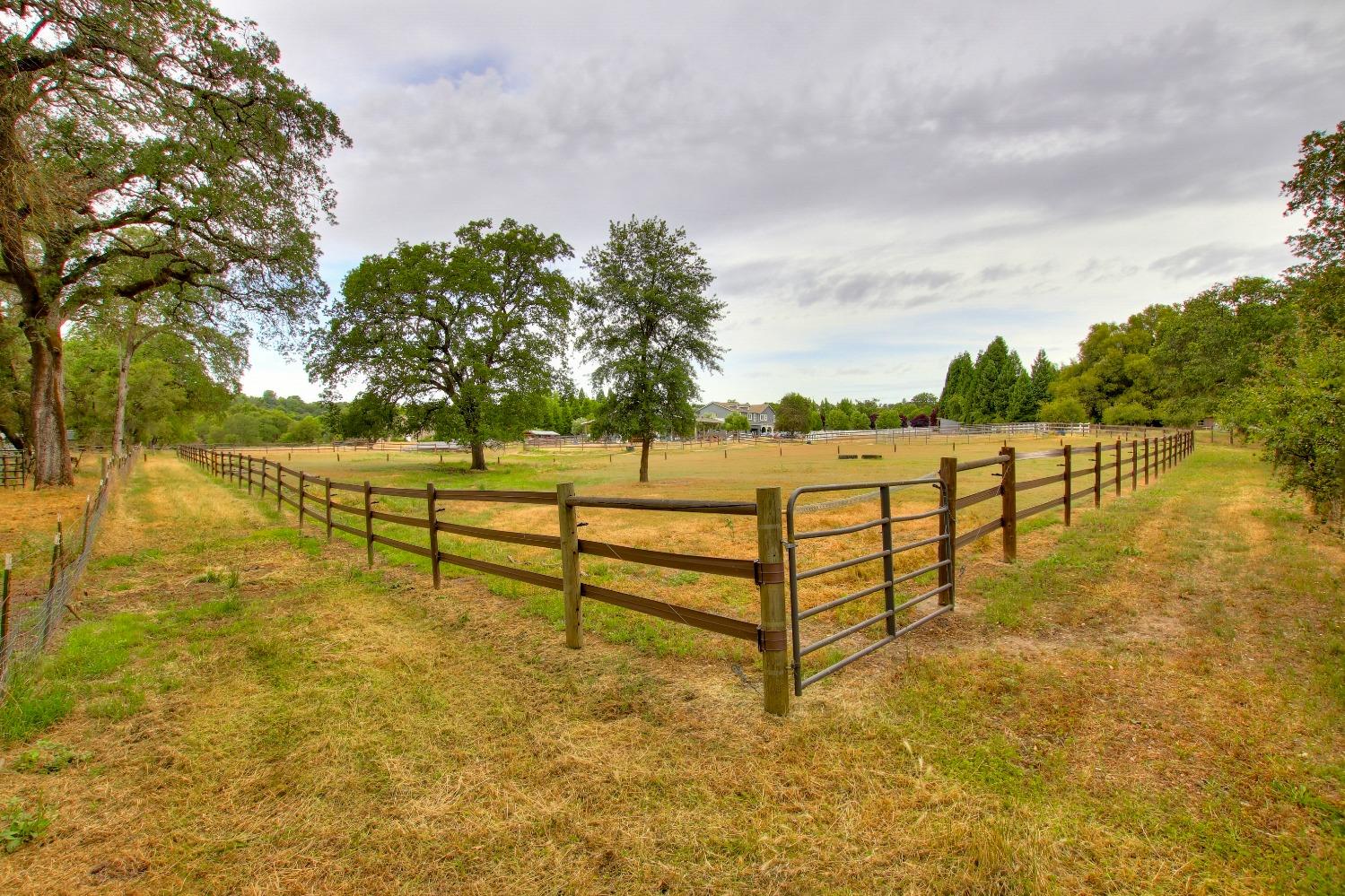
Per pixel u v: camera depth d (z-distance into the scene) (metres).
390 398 31.08
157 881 2.19
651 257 20.84
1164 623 4.52
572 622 4.47
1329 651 3.82
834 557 7.53
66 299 19.11
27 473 22.27
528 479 26.09
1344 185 16.45
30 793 2.73
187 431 72.88
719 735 3.08
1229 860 2.10
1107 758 2.76
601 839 2.34
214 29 12.14
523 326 32.94
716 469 29.31
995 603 5.05
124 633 4.87
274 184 15.12
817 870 2.13
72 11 9.38
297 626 5.13
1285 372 8.00
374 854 2.31
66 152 12.55
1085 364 70.38
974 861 2.14
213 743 3.18
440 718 3.40
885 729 3.06
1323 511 7.24
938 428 83.56
